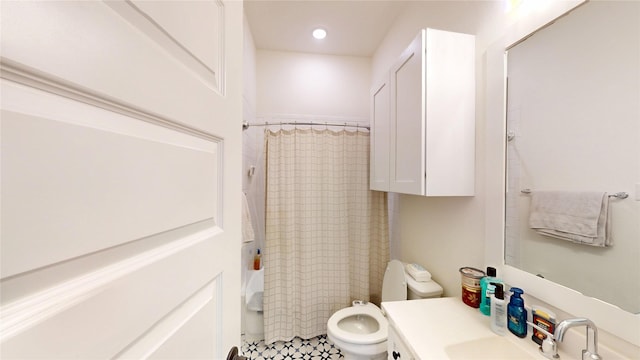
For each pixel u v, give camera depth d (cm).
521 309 82
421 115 109
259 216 234
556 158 77
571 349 71
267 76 239
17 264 20
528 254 86
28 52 20
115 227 28
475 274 106
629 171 60
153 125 34
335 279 199
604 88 65
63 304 23
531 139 85
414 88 115
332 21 195
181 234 40
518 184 91
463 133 111
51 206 22
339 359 172
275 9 181
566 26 74
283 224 190
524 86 88
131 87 30
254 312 194
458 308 104
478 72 110
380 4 175
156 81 34
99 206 26
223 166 55
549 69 79
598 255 66
